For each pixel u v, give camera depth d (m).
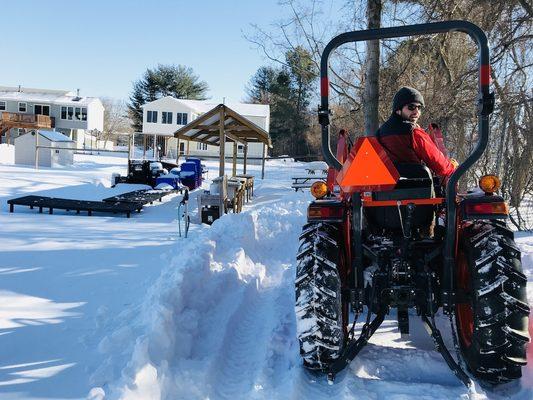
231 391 3.08
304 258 3.27
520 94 8.65
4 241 7.48
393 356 3.50
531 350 3.49
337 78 12.66
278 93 58.03
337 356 3.19
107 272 5.69
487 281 2.98
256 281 5.53
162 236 8.46
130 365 2.95
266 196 18.12
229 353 3.67
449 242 3.11
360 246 3.20
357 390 2.93
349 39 3.08
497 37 8.49
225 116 12.01
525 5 8.37
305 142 58.94
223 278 5.17
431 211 3.47
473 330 3.06
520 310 2.96
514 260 3.04
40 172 22.34
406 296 3.27
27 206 12.60
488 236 3.12
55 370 3.18
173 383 3.02
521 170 8.55
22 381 3.03
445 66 9.91
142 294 4.77
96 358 3.35
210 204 11.06
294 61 12.81
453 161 3.98
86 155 45.25
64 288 5.04
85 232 8.70
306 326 3.14
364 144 2.81
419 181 3.31
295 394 2.88
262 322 4.30
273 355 3.50
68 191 15.94
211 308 4.48
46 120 56.34
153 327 3.38
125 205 11.92
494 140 8.80
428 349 3.76
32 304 4.52
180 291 4.22
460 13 8.83
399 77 10.72
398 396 2.85
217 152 53.69
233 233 7.10
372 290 3.33
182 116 52.94
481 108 2.89
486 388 3.09
